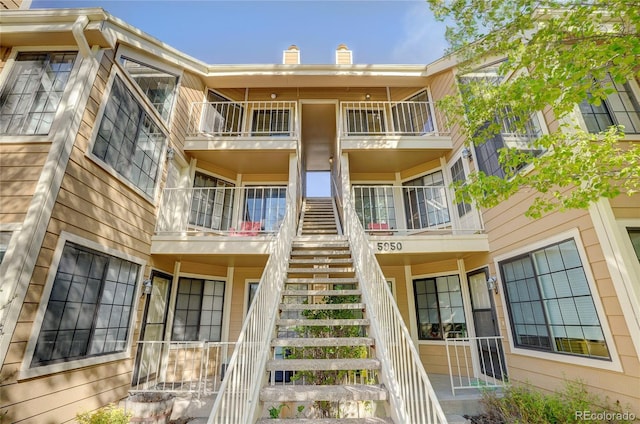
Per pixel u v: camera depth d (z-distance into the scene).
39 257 3.48
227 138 7.62
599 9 2.79
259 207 8.72
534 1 3.08
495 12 3.47
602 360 3.60
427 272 7.66
